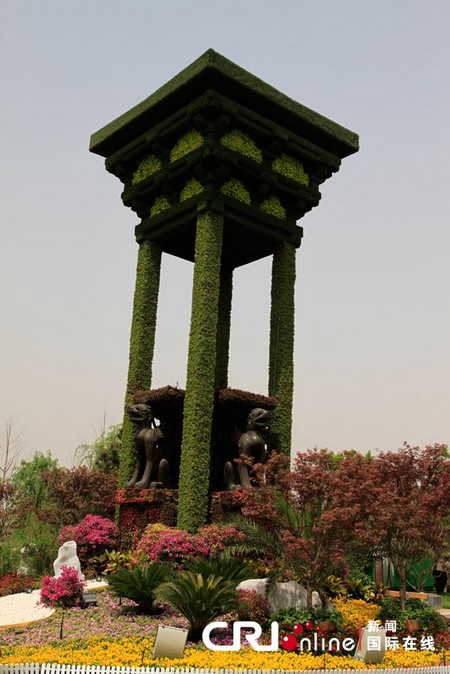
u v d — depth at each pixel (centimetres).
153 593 1722
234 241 2750
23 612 1853
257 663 1312
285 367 2556
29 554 2894
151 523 2312
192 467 2192
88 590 2002
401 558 1903
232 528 1998
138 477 2477
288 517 1756
